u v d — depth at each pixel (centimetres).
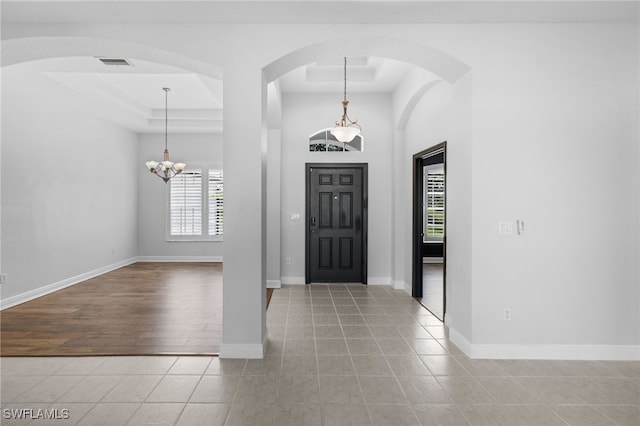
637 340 331
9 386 275
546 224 331
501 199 330
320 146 630
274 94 463
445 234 424
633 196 330
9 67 459
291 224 627
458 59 330
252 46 331
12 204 500
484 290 330
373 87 591
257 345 329
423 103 496
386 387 276
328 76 559
